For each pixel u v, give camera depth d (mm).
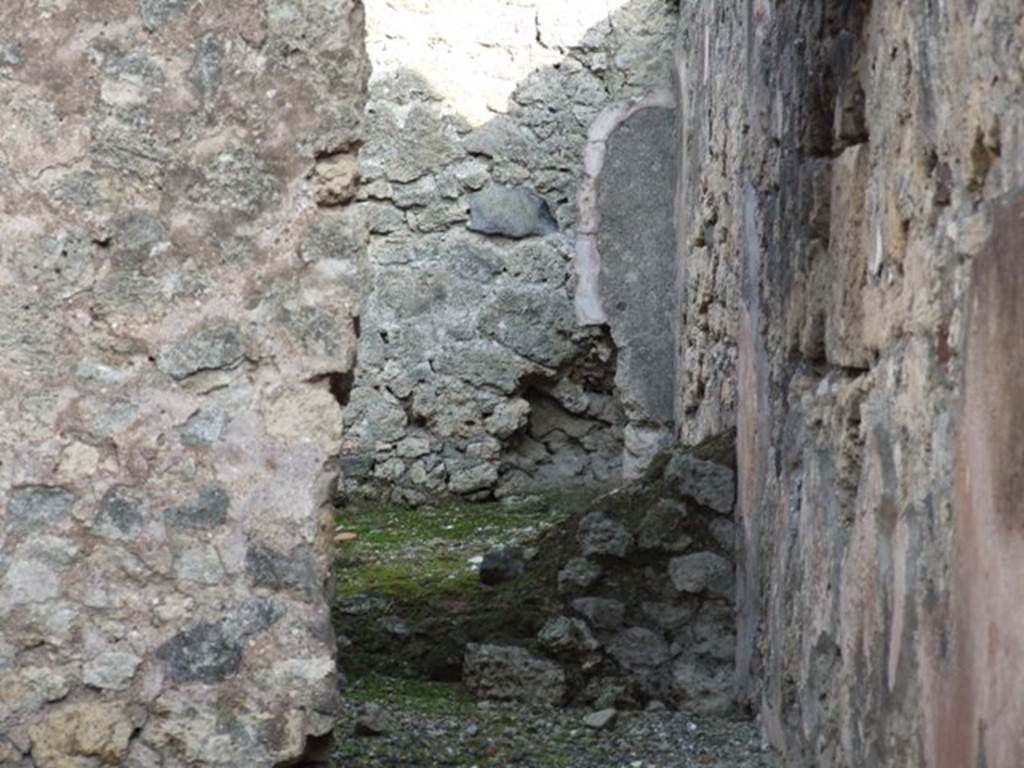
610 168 9617
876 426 3711
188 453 3934
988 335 2812
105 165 3928
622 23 9617
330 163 4004
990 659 2754
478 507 9523
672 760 5031
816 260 4422
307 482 3957
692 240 7953
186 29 3959
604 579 5898
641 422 9617
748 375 5648
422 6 9633
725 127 6496
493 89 9641
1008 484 2666
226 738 3910
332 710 3939
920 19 3332
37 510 3889
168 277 3941
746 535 5621
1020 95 2693
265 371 3965
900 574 3439
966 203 3016
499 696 5766
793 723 4684
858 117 4035
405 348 9617
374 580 7062
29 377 3895
